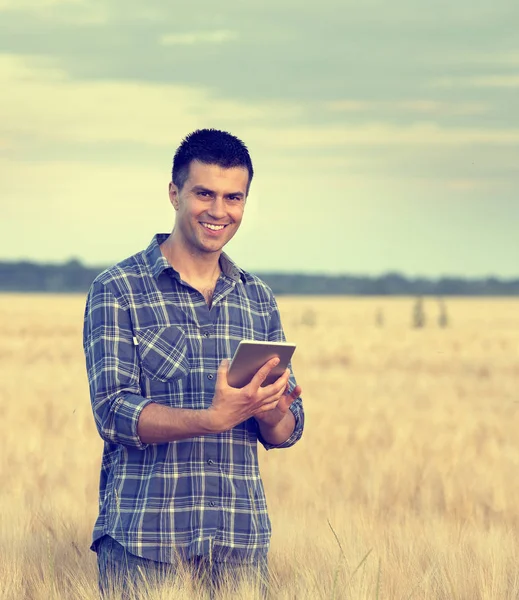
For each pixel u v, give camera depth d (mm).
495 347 51281
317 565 6543
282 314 100875
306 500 10766
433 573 6500
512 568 6711
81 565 6562
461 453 14648
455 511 10367
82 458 13445
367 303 161375
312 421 18953
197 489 4961
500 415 21312
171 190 5148
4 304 117750
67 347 46656
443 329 75312
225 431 5035
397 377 32219
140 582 4871
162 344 4992
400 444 15344
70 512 9094
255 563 5066
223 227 5008
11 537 7781
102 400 4871
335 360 40031
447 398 25281
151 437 4742
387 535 7965
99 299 5008
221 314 5145
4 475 12133
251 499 5055
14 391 25016
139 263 5137
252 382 4574
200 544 4898
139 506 4910
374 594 5684
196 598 4859
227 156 4902
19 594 6023
